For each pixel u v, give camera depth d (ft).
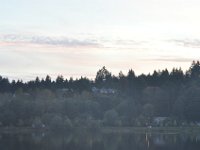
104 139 405.59
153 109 597.93
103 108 595.47
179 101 585.22
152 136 447.83
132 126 540.52
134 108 577.43
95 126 519.19
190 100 580.30
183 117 571.69
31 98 615.16
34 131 494.59
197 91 593.42
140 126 542.57
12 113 515.91
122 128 533.14
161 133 491.31
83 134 465.47
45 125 510.17
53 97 646.33
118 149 329.31
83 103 568.00
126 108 572.51
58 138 414.21
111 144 361.51
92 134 467.11
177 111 581.12
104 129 525.34
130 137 431.02
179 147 344.28
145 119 554.46
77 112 553.64
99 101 605.31
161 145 355.97
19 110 524.52
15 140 391.04
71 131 501.15
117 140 396.16
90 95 647.97
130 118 554.05
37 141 381.81
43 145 351.87
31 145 350.84
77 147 339.77
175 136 451.94
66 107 551.59
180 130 527.81
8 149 326.44
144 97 650.02
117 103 603.26
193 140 402.11
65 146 346.13
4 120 510.17
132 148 337.11
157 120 570.05
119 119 542.98
